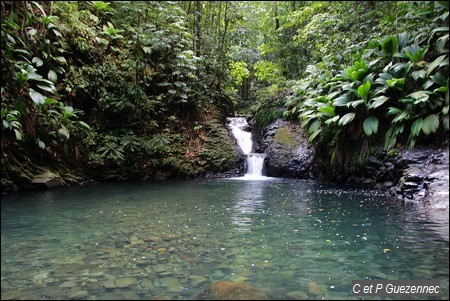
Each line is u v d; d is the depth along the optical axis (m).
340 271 2.79
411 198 5.69
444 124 6.07
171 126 10.84
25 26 8.05
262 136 11.90
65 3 9.45
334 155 8.27
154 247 3.45
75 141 8.52
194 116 11.48
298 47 13.85
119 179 9.17
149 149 9.64
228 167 10.57
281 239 3.71
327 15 10.44
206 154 10.43
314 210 5.18
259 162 10.64
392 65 7.47
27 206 5.57
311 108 9.08
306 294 2.37
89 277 2.69
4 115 6.47
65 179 8.07
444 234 3.71
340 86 7.97
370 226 4.16
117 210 5.27
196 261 3.04
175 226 4.29
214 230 4.10
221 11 13.83
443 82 6.27
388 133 6.96
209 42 12.90
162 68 11.23
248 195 6.68
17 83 7.08
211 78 13.17
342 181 8.20
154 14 11.69
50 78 8.12
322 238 3.72
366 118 7.27
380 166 7.08
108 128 9.71
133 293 2.39
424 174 5.81
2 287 2.51
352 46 8.83
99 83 9.48
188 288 2.47
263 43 15.15
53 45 8.62
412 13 7.57
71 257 3.16
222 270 2.83
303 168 9.58
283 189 7.48
